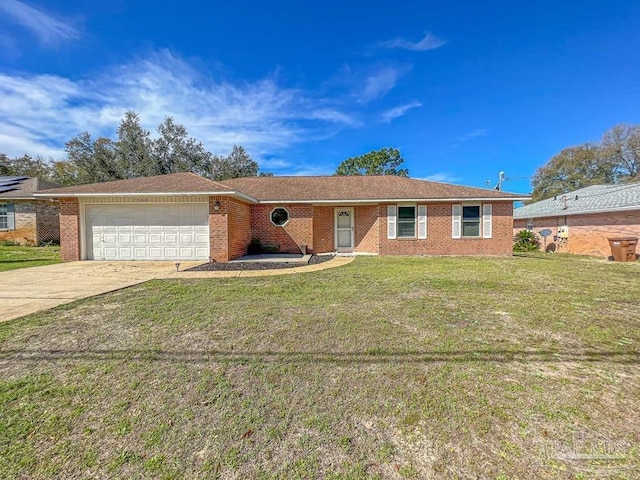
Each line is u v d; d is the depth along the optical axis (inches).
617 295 244.8
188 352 136.6
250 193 591.5
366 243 601.9
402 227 567.8
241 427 87.0
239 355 133.7
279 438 82.8
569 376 116.2
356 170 1612.9
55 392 104.0
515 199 549.6
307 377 115.3
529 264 438.9
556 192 1358.3
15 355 132.4
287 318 184.9
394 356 133.0
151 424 87.9
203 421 89.5
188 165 1266.0
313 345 144.9
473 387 108.3
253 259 470.0
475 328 167.8
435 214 565.3
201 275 338.0
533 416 92.1
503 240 561.9
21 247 690.2
